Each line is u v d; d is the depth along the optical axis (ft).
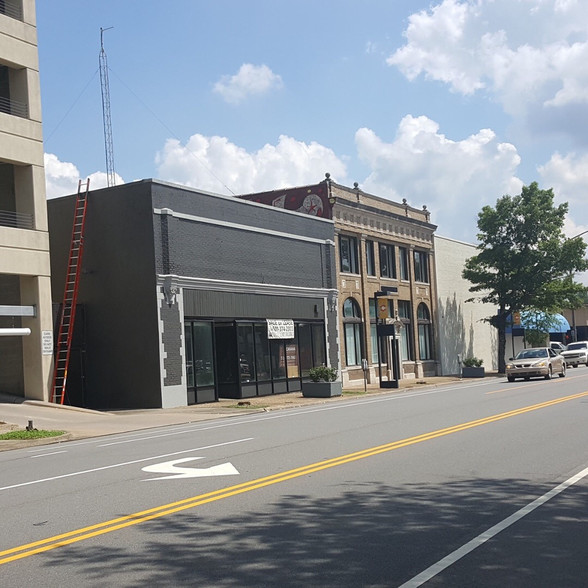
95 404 97.40
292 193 139.33
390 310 155.43
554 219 169.17
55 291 101.65
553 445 44.32
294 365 119.65
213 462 41.63
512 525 25.53
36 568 21.83
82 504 31.30
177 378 95.66
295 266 122.21
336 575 20.29
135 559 22.36
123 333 95.96
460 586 19.25
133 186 96.27
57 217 102.17
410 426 57.31
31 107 90.74
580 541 23.47
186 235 99.66
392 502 29.43
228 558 22.16
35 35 92.38
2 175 96.78
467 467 37.32
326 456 42.34
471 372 160.56
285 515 27.58
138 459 45.06
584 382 108.27
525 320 190.19
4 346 93.97
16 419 76.95
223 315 105.19
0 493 35.47
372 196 152.46
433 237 176.35
